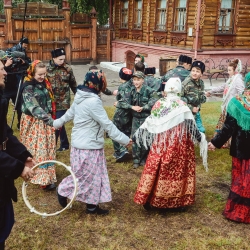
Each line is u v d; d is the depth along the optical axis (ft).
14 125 24.59
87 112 11.94
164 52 50.16
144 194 12.51
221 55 45.88
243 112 11.83
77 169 12.30
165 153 12.27
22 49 26.22
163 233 11.96
